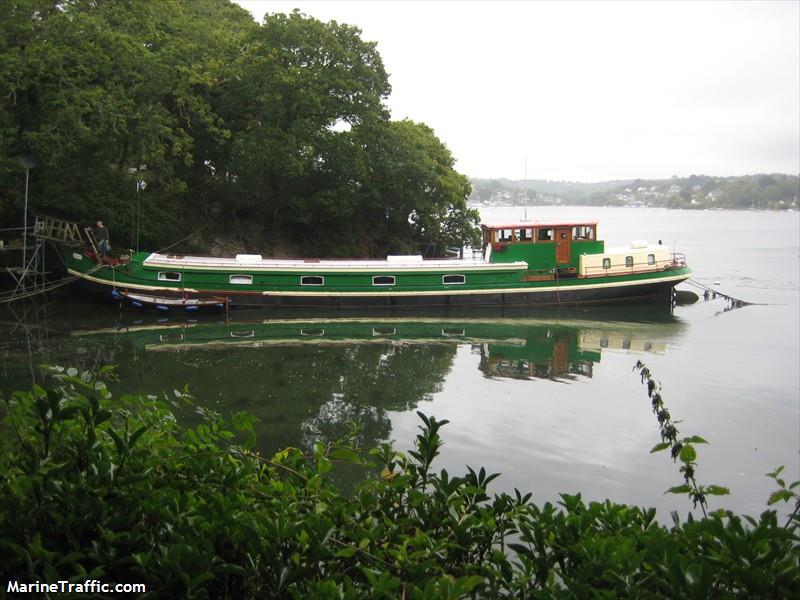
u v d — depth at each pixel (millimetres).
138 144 39656
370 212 55594
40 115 36906
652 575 4785
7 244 41688
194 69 44750
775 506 15367
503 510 6078
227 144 46750
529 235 44375
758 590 4527
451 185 55938
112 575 5492
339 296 42156
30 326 34031
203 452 6543
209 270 40312
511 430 20359
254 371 26859
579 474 17109
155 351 29781
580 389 25188
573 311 42812
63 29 37688
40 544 4988
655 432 20344
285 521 5223
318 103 45688
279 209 52375
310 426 20281
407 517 6109
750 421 21500
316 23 48188
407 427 20453
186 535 5348
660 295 46000
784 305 45438
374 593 4586
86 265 39281
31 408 6340
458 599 4691
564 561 5852
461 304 43656
